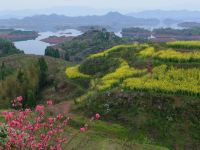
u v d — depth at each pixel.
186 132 26.33
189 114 27.58
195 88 29.25
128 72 35.75
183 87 29.58
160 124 27.27
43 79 46.88
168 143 25.59
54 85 45.06
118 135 26.86
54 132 15.92
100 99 31.91
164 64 35.12
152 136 26.41
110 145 25.17
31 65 47.88
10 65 97.00
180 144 25.41
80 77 43.88
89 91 36.38
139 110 28.89
